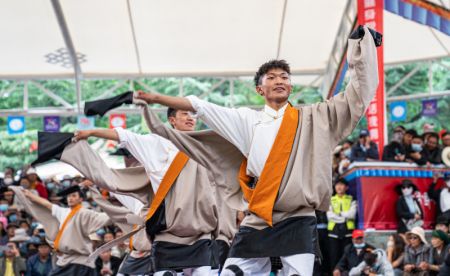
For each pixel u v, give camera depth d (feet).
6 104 64.75
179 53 52.49
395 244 32.71
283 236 15.31
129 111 55.26
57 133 18.76
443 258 30.50
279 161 15.40
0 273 39.52
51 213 32.68
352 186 38.42
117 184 20.74
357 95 15.20
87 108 15.44
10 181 49.80
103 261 39.17
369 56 14.90
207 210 21.11
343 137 15.62
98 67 54.19
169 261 21.07
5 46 50.70
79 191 32.96
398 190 36.86
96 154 19.86
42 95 65.10
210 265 21.33
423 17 35.83
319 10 46.44
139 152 20.59
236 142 15.87
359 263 32.07
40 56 52.06
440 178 37.11
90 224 32.55
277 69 16.07
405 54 53.67
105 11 46.57
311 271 15.20
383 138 38.22
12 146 69.82
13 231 44.16
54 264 39.86
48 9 46.16
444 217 33.58
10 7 46.01
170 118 22.16
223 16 47.83
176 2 46.11
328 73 53.52
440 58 53.26
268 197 15.34
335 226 35.94
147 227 21.26
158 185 20.84
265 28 49.34
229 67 54.65
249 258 15.80
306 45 51.24
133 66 54.24
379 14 35.63
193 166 21.08
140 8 46.52
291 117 15.65
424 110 52.80
